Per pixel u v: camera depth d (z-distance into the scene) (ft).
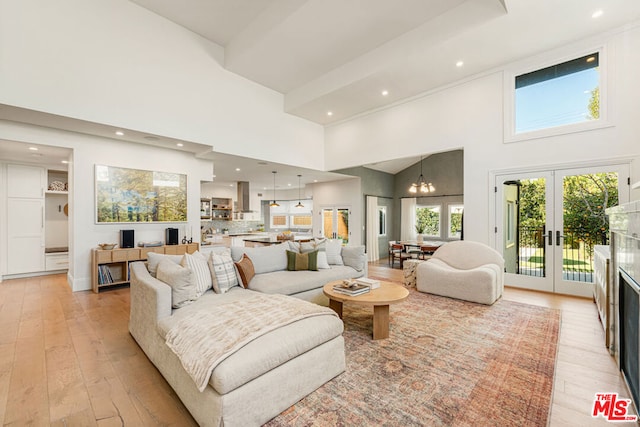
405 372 7.39
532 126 15.20
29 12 11.73
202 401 5.34
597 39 13.21
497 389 6.66
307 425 5.50
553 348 8.74
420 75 16.66
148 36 15.11
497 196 16.16
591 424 5.57
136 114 14.65
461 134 17.26
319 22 14.06
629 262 6.44
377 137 21.39
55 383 6.92
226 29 16.72
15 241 18.04
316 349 6.70
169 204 18.51
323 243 15.75
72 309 12.39
